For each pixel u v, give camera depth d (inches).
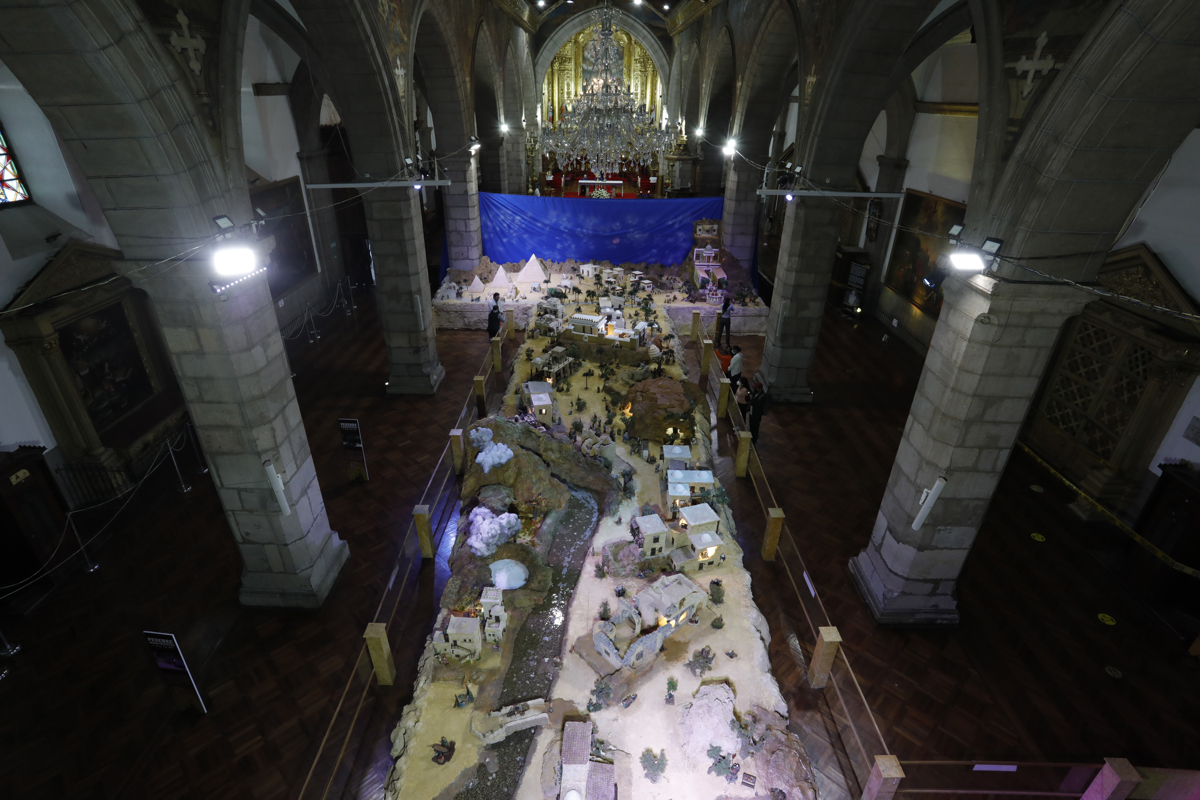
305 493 387.2
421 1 564.1
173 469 521.7
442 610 337.1
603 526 394.6
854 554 446.9
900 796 294.8
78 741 315.9
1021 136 279.6
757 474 505.4
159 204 286.4
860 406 648.4
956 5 463.8
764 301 911.0
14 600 395.9
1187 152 418.9
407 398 646.5
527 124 1248.8
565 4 1180.5
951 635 385.4
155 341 562.6
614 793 246.2
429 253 1090.1
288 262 794.8
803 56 547.8
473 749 269.9
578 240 916.6
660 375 554.6
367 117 515.8
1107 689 355.3
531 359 582.6
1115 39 229.5
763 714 284.5
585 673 299.4
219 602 398.3
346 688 316.2
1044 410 565.9
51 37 232.7
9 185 445.1
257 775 299.6
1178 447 440.1
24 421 438.0
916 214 781.9
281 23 476.7
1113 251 474.9
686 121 1123.3
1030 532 477.1
